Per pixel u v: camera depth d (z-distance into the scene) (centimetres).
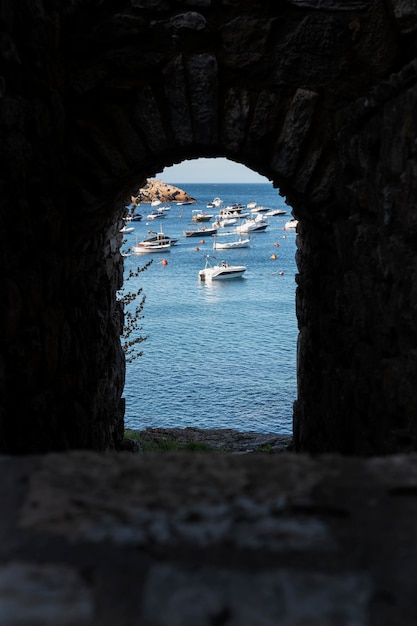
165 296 5297
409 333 369
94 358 656
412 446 352
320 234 602
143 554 145
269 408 2550
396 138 382
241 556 144
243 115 557
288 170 562
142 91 553
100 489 172
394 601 131
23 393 438
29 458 193
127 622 126
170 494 170
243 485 174
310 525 155
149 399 2688
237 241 9056
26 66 460
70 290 571
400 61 544
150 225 11688
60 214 539
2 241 403
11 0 421
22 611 128
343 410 526
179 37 550
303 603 131
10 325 409
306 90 550
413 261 357
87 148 564
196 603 131
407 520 157
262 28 548
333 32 546
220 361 3331
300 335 745
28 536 150
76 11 546
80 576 138
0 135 398
